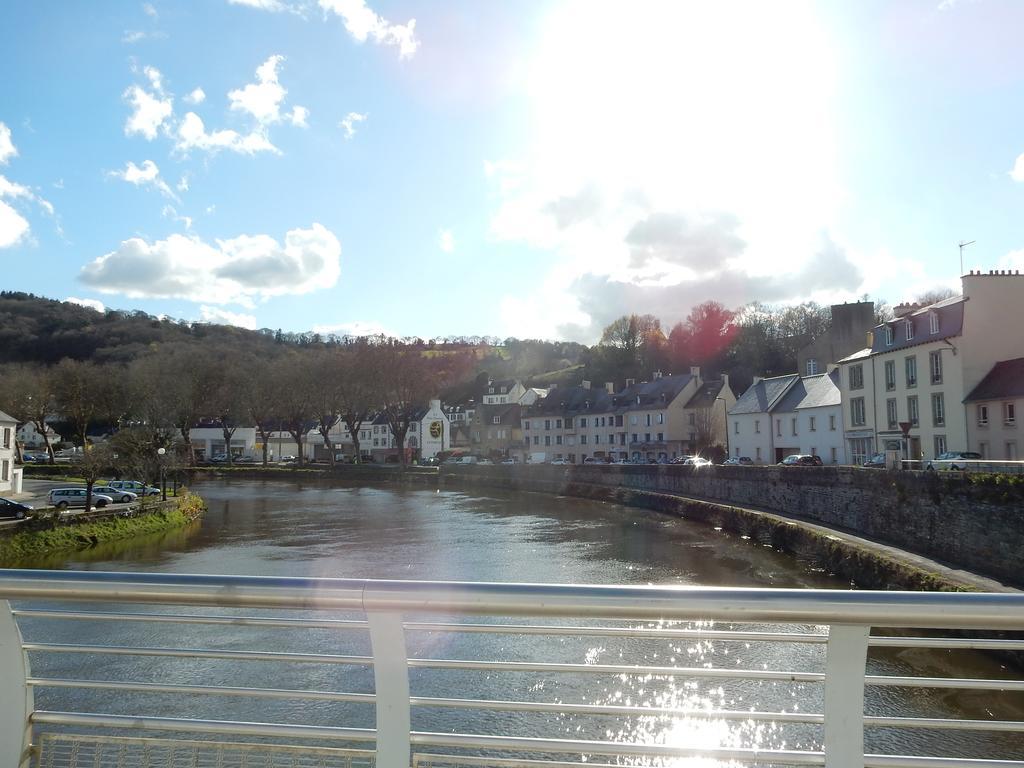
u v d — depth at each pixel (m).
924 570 16.50
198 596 2.20
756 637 2.03
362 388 74.81
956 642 1.97
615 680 11.05
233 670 11.66
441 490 59.09
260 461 95.81
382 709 2.27
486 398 102.44
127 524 29.56
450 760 2.28
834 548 20.64
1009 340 31.02
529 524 33.72
